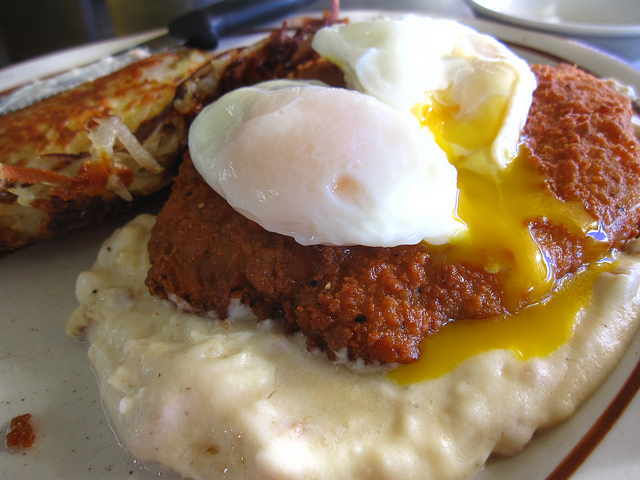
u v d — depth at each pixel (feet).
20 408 0.48
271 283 0.47
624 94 0.63
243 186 0.46
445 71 0.53
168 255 0.50
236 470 0.41
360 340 0.44
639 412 0.41
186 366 0.44
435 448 0.41
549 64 0.73
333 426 0.42
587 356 0.44
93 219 0.62
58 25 1.03
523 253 0.46
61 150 0.55
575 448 0.41
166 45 0.74
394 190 0.44
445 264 0.46
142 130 0.59
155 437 0.43
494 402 0.42
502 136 0.49
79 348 0.53
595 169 0.49
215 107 0.51
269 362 0.46
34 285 0.59
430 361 0.45
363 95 0.47
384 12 0.87
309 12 0.95
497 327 0.45
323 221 0.44
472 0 0.90
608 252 0.49
